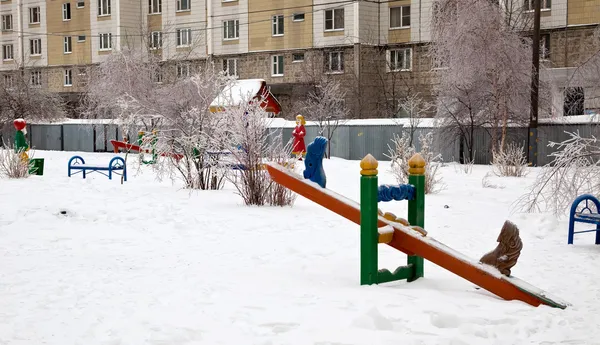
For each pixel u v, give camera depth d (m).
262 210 12.91
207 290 6.54
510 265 6.54
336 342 4.88
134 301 6.11
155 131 17.56
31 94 44.72
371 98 45.69
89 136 41.78
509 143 28.61
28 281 6.99
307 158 7.35
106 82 38.31
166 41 55.03
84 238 9.91
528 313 5.85
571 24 37.66
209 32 52.62
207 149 16.27
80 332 5.17
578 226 11.45
